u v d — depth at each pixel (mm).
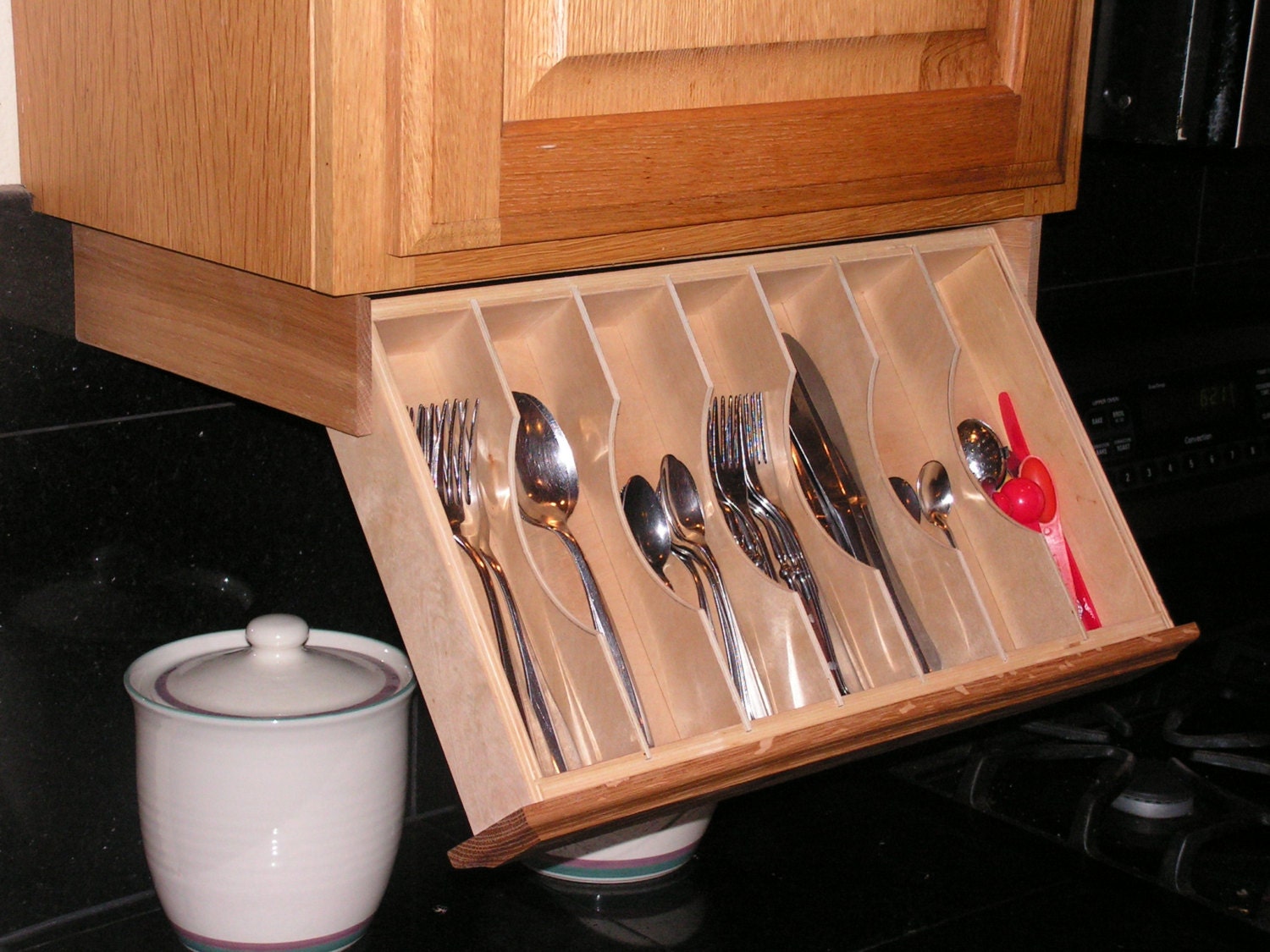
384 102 690
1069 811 1205
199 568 1038
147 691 917
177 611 1033
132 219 837
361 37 677
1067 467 1046
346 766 903
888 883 1096
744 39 790
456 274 742
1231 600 1609
